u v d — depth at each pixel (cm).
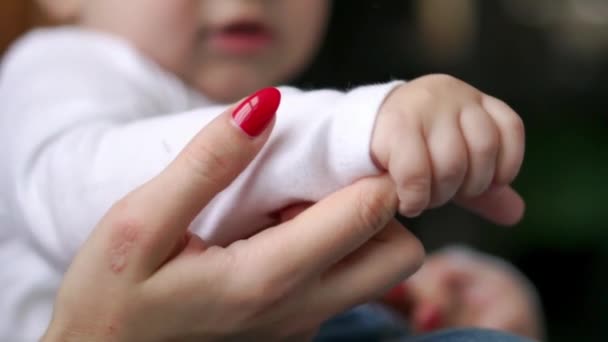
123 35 66
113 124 57
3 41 88
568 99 119
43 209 55
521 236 114
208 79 66
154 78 64
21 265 61
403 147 43
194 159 44
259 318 45
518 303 68
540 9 122
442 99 44
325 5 72
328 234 44
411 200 43
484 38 115
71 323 46
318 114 45
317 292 45
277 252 44
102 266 45
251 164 46
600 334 111
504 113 44
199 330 45
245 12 65
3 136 60
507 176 44
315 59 101
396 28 108
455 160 43
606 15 124
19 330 60
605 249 112
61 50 64
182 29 65
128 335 45
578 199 113
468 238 113
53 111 58
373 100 44
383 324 65
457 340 50
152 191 45
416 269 47
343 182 45
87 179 52
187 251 45
